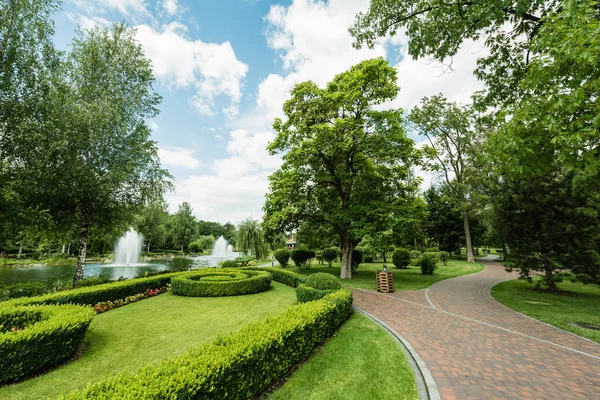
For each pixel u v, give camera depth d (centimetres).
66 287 1274
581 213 1014
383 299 1053
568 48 427
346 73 1631
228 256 5450
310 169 1678
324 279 907
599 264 993
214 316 823
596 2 427
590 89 470
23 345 454
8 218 1022
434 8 837
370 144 1482
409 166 1670
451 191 3028
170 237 6181
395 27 966
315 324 550
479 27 852
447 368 457
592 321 746
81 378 460
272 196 1823
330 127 1391
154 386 267
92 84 1352
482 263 2814
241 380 345
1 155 1056
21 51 1068
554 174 1091
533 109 511
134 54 1467
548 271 1195
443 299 1053
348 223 1703
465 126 2625
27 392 417
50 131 1094
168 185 1540
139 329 708
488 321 748
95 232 1627
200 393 288
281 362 427
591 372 446
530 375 435
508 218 1202
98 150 1288
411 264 2598
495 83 1027
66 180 1182
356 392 382
